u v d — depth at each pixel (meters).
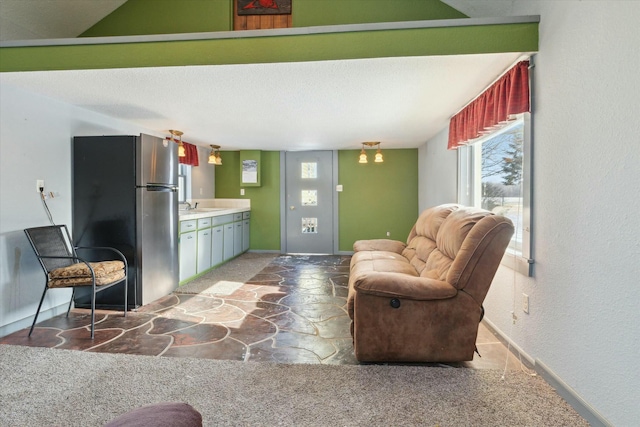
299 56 2.31
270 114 3.67
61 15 3.11
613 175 1.50
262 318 3.04
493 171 3.13
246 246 6.46
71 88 2.81
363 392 1.86
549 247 1.98
